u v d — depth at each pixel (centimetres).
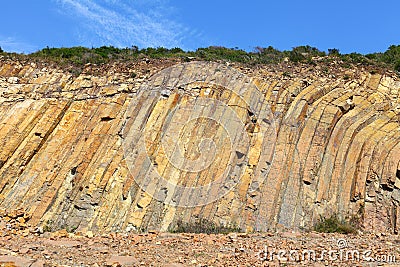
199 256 1097
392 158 1909
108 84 2469
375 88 2323
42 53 2870
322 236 1418
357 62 2606
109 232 1730
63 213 1903
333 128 2038
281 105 2142
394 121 2122
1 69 2647
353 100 2205
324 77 2409
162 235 1378
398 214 1747
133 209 1850
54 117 2288
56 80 2553
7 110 2372
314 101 2175
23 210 1902
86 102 2366
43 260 975
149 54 2977
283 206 1777
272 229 1697
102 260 1019
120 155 2044
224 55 2872
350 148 1994
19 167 2100
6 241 1177
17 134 2227
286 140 1981
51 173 2053
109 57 2812
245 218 1750
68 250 1107
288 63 2642
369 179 1867
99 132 2175
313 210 1788
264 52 2928
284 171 1873
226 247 1202
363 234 1538
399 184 1853
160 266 988
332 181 1898
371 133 2050
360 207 1806
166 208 1842
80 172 2017
